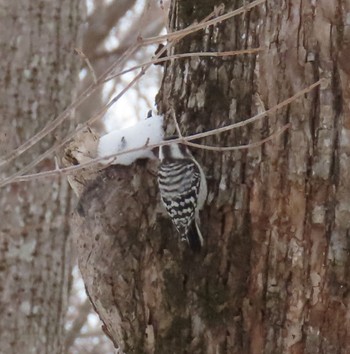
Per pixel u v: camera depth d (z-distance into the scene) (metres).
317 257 9.25
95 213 10.18
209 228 9.71
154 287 9.89
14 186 13.70
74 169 8.02
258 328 9.45
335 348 9.26
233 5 9.88
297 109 9.30
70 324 26.05
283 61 9.40
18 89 13.91
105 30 23.92
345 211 9.21
